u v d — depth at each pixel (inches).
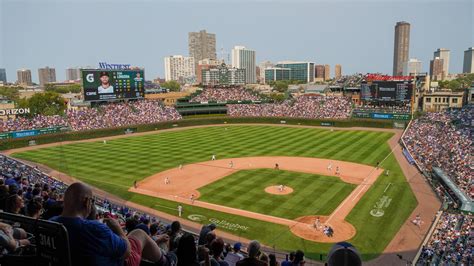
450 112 4254.4
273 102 5708.7
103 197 2052.2
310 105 5191.9
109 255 217.6
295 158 2965.1
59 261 192.4
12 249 278.2
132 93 4943.4
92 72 4525.1
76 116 4306.1
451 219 1704.0
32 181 1601.9
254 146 3479.3
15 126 3750.0
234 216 1771.7
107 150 3383.4
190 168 2684.5
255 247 396.5
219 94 5757.9
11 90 7440.9
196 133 4372.5
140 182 2351.1
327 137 3927.2
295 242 1496.1
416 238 1526.8
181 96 6259.8
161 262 267.1
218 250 450.6
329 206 1886.1
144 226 398.3
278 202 1945.1
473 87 5290.4
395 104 4795.8
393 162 2819.9
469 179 2156.7
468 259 1283.2
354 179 2363.4
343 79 6678.2
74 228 213.2
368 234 1569.9
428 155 2876.5
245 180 2352.4
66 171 2620.6
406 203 1936.5
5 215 213.6
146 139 3996.1
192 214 1808.6
